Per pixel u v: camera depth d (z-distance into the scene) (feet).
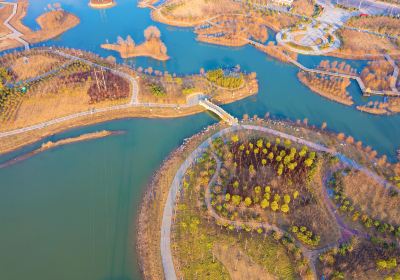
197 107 577.43
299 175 444.96
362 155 486.38
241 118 558.97
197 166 465.88
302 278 340.80
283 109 583.99
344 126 553.23
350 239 376.07
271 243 372.58
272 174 447.83
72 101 568.82
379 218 397.19
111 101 574.56
